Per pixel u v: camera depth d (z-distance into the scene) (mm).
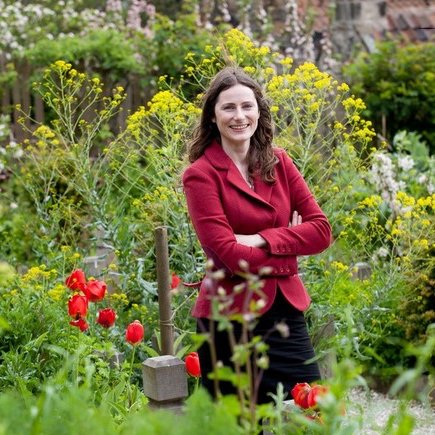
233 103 5160
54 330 6316
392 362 7887
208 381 5090
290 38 15945
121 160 9758
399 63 13352
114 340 6859
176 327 6906
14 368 5914
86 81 12555
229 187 5164
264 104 5312
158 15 13938
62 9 15906
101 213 7500
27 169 9898
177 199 7121
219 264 5090
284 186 5336
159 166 7418
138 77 13016
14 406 3068
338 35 17141
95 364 5660
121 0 16969
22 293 6715
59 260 7727
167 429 2936
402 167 10234
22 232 9469
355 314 7121
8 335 6266
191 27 13547
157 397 5262
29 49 13430
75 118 12438
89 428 3094
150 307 7152
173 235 7355
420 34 17625
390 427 3521
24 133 13031
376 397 7734
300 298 5152
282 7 17438
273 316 5059
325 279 7125
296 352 5074
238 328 5000
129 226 7492
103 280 7609
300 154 7547
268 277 5059
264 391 5023
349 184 7723
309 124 7457
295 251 5137
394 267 7328
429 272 7750
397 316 7848
